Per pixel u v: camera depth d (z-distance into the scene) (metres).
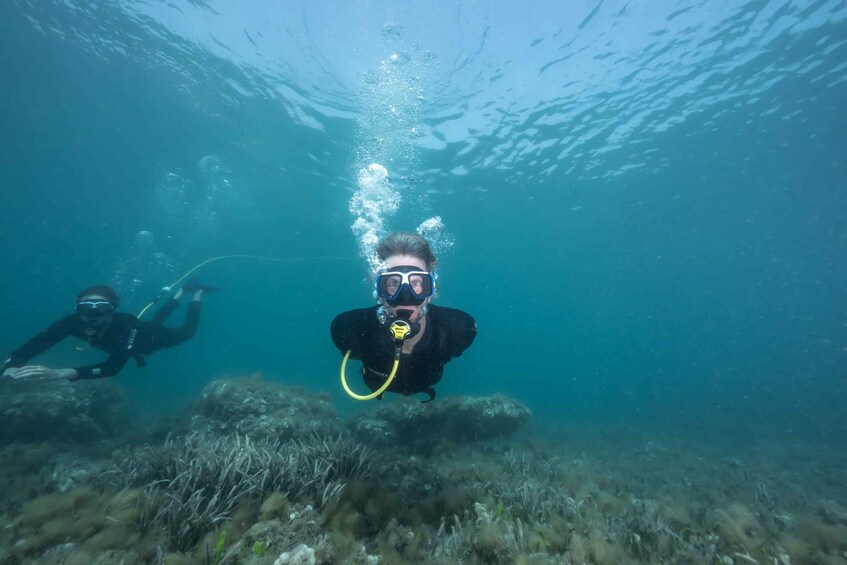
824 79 15.05
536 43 13.24
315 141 20.25
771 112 17.02
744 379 55.19
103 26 15.07
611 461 10.09
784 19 12.61
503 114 16.92
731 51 13.79
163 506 3.25
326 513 3.37
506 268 47.28
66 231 49.47
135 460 4.74
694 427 19.38
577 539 3.06
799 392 35.31
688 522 4.32
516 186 24.16
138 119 21.05
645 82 15.21
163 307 10.68
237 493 3.51
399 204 26.73
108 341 7.11
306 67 14.88
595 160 21.06
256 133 20.52
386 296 2.53
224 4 12.91
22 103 20.92
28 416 7.96
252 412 7.90
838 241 33.84
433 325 2.88
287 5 12.34
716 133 18.58
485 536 3.01
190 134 21.66
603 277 51.72
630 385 50.09
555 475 6.71
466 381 38.56
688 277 50.91
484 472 5.82
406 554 3.04
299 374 33.44
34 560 2.79
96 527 3.14
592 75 14.78
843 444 14.89
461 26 12.30
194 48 15.30
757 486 7.19
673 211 27.86
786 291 57.94
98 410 9.94
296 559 2.45
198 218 37.00
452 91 15.28
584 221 29.95
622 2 11.91
